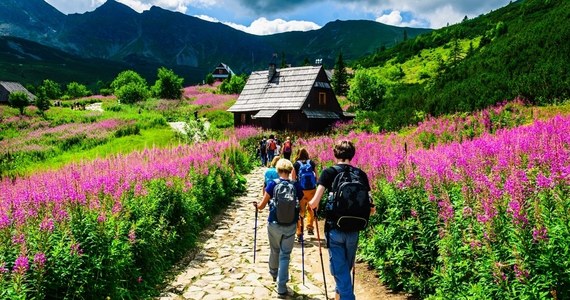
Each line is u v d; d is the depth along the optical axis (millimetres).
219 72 178750
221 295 7000
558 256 4277
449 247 5578
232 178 16625
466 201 5996
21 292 4926
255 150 31688
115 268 6453
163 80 79875
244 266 8539
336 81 81250
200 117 58156
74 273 5688
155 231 8188
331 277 7980
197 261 8891
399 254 6812
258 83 50969
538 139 9422
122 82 105688
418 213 6938
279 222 6895
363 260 8719
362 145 19875
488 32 86938
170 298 6898
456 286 5316
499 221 4938
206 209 12547
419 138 21344
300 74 48125
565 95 21562
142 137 39156
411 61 106000
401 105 34438
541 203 4879
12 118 56125
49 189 8078
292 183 7125
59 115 59969
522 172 5824
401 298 6781
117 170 10180
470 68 34156
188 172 12602
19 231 5844
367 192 5453
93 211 6965
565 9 33531
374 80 57594
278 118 46531
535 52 28625
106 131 42594
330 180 5539
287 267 6980
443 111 26875
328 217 5512
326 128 43938
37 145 36000
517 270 4324
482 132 19484
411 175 7859
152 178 10344
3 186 9977
